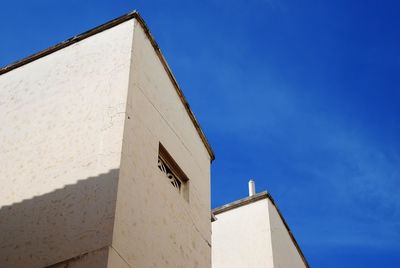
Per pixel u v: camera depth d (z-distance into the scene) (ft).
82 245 19.24
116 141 22.41
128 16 27.81
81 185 21.35
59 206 21.01
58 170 22.52
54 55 28.66
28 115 26.08
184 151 29.53
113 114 23.63
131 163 22.43
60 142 23.72
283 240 42.60
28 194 22.15
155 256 22.09
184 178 28.96
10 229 21.11
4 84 28.76
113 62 26.12
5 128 25.99
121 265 19.08
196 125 32.53
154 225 22.90
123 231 20.06
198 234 27.81
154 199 23.68
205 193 30.91
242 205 43.16
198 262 26.58
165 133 27.37
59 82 26.89
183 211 26.73
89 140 23.06
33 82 27.86
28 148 24.29
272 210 42.68
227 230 42.16
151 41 28.50
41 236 20.27
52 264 19.12
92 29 28.25
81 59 27.40
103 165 21.68
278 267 38.75
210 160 33.96
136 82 25.57
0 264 20.06
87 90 25.48
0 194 22.71
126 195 21.12
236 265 39.65
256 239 40.42
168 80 29.68
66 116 24.82
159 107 27.48
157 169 25.08
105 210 20.06
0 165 24.06
